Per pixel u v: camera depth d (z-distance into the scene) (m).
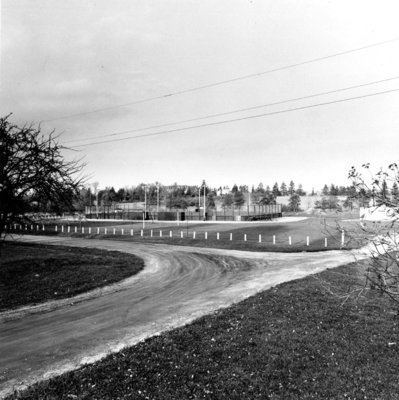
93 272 19.41
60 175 16.27
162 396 6.21
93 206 113.19
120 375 7.02
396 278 5.11
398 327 9.59
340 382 6.58
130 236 41.50
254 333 9.20
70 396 6.25
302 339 8.70
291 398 6.09
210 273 19.03
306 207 140.62
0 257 24.83
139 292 15.20
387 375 6.79
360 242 5.38
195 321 10.46
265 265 21.03
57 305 13.24
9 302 13.64
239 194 117.94
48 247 32.44
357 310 11.15
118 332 10.02
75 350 8.69
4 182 14.91
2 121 14.70
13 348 8.88
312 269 19.19
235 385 6.56
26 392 6.43
